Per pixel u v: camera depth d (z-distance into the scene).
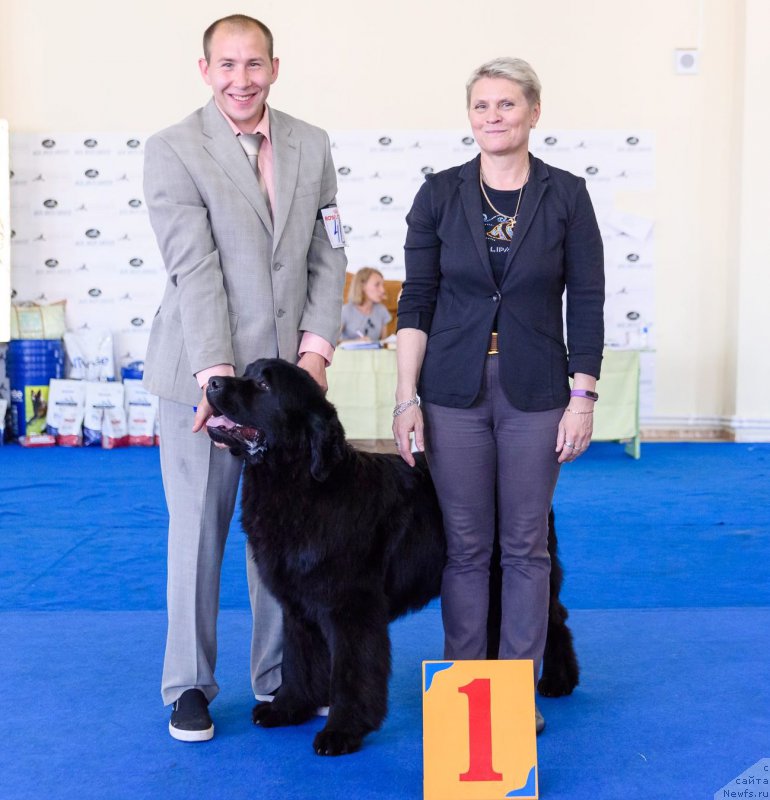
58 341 10.20
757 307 10.09
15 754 2.74
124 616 4.12
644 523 6.07
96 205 10.38
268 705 2.99
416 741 2.85
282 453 2.69
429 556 2.99
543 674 3.23
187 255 2.81
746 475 7.88
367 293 9.63
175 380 2.88
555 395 2.85
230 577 4.86
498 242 2.83
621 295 10.42
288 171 2.94
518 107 2.73
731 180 10.29
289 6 10.32
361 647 2.77
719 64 10.23
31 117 10.30
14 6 10.21
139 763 2.68
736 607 4.22
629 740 2.82
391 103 10.38
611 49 10.27
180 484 2.92
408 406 2.93
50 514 6.41
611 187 10.38
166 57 10.33
